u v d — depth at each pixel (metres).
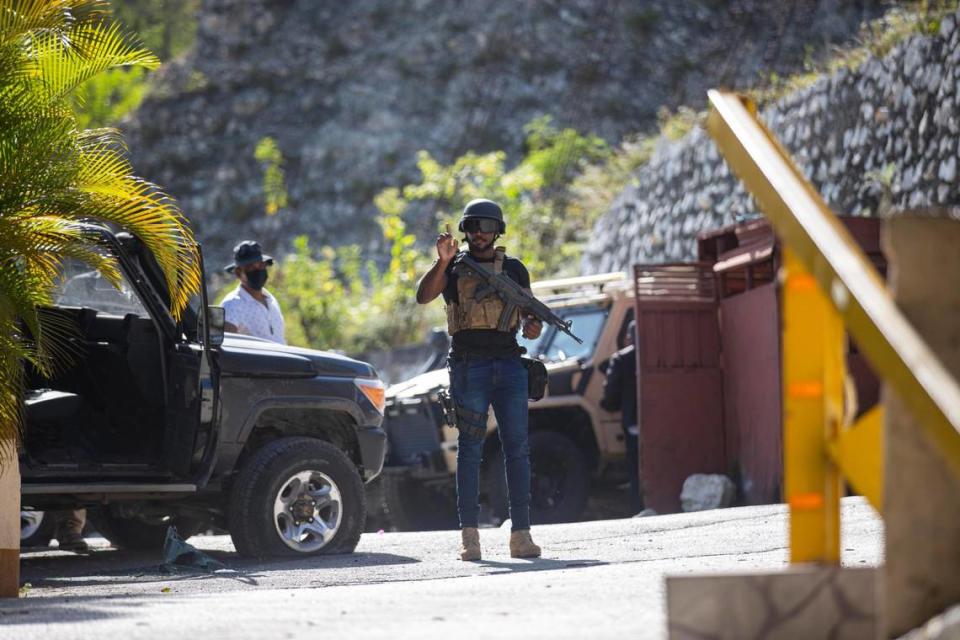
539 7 117.50
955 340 6.47
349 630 9.13
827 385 7.14
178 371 22.89
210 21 131.12
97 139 19.50
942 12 37.94
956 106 36.59
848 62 43.09
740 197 47.53
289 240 105.19
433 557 22.30
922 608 6.37
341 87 118.75
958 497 6.36
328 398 24.61
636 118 103.75
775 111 46.97
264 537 22.88
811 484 7.14
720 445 35.66
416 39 119.81
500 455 34.78
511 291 20.12
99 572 21.89
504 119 108.25
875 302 5.64
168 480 22.69
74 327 23.31
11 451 16.22
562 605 10.33
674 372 35.72
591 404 36.62
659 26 111.69
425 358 56.56
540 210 67.19
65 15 19.03
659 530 24.59
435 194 71.62
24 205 18.33
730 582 6.88
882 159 40.12
